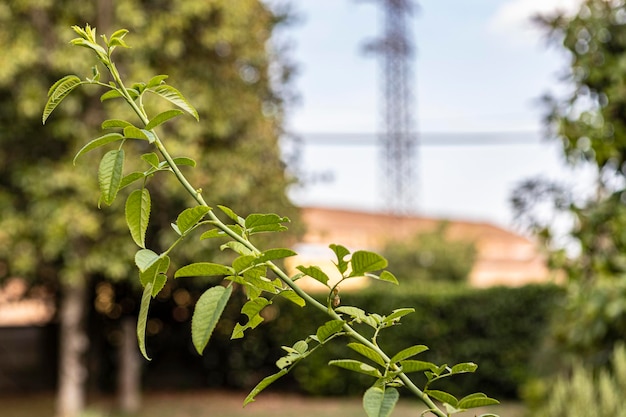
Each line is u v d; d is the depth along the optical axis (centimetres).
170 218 720
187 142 699
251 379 973
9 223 701
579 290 377
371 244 1459
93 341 938
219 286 82
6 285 856
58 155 732
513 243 2298
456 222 2397
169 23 707
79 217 684
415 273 1380
